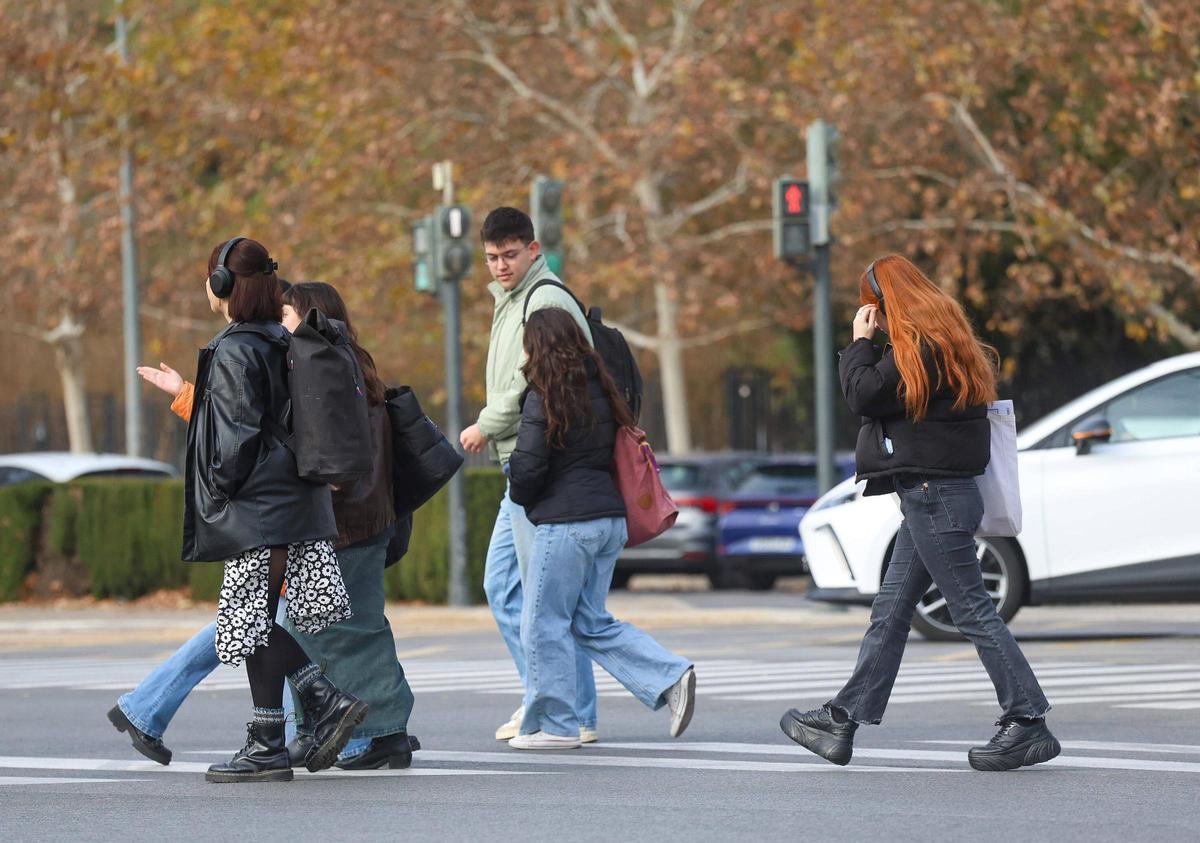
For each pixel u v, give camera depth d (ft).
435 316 395.55
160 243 426.51
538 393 103.24
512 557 109.50
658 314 421.59
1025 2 331.77
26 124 380.78
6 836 79.46
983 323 398.01
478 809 85.10
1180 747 103.19
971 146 353.51
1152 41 315.37
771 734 111.65
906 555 95.96
